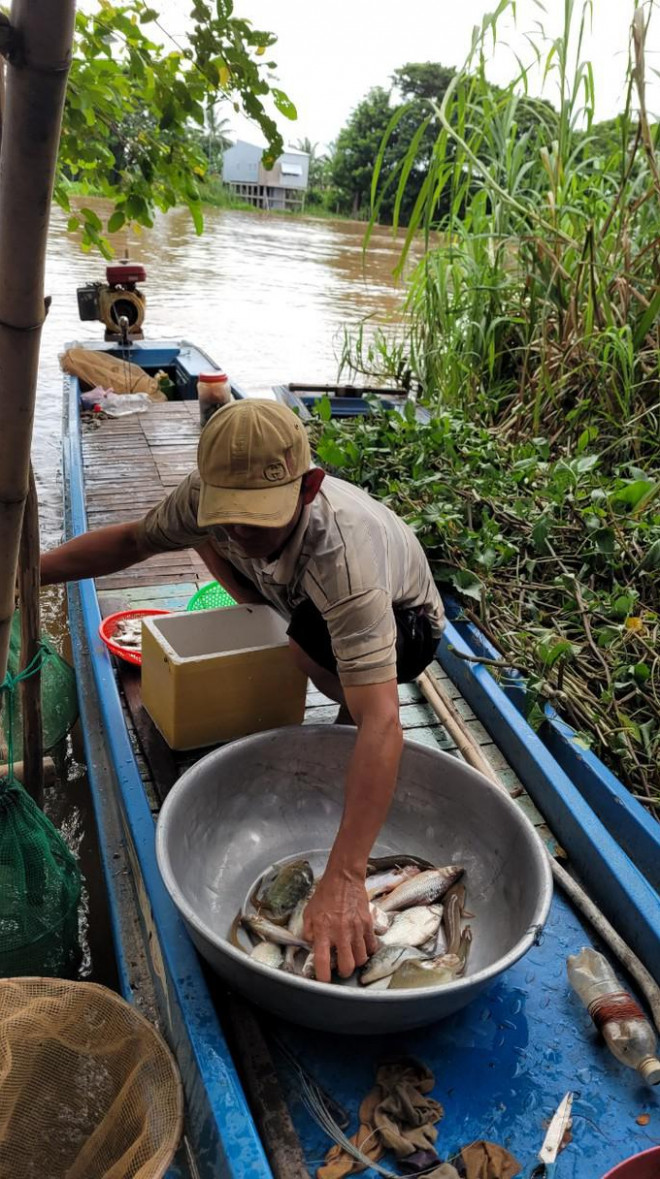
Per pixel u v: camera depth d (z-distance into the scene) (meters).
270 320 11.78
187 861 1.99
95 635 2.99
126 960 2.02
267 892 2.00
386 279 16.69
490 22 4.68
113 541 2.27
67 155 2.15
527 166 5.20
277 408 1.71
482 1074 1.72
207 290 13.83
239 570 2.55
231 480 1.65
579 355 4.77
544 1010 1.85
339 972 1.68
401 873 2.07
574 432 4.75
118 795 2.39
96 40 2.10
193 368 6.66
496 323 5.31
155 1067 1.60
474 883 2.07
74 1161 1.68
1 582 1.60
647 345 4.87
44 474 6.14
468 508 3.74
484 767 2.53
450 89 4.81
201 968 1.83
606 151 6.10
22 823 2.04
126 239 19.17
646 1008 1.86
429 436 4.27
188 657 2.38
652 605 3.35
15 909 2.02
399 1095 1.63
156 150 2.26
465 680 2.96
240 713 2.48
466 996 1.58
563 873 2.17
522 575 3.54
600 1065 1.75
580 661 2.94
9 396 1.32
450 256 5.64
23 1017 1.67
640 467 4.38
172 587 3.54
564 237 4.84
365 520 1.80
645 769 2.57
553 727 2.66
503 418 5.31
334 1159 1.55
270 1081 1.66
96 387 6.26
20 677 2.03
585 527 3.51
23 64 0.97
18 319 1.23
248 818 2.20
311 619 2.21
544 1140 1.60
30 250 1.15
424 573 2.33
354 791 1.69
